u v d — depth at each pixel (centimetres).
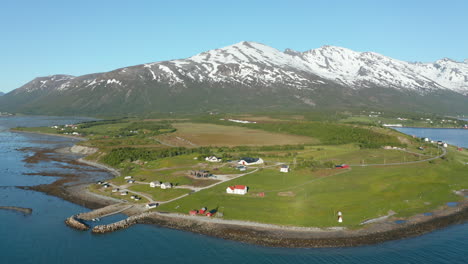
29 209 11644
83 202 12400
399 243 9219
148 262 8406
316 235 9512
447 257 8569
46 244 9231
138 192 13262
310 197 12081
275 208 11138
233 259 8488
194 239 9450
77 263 8356
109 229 9994
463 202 12138
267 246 9019
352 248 8944
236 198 12044
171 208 11419
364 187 13175
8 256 8619
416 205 11681
